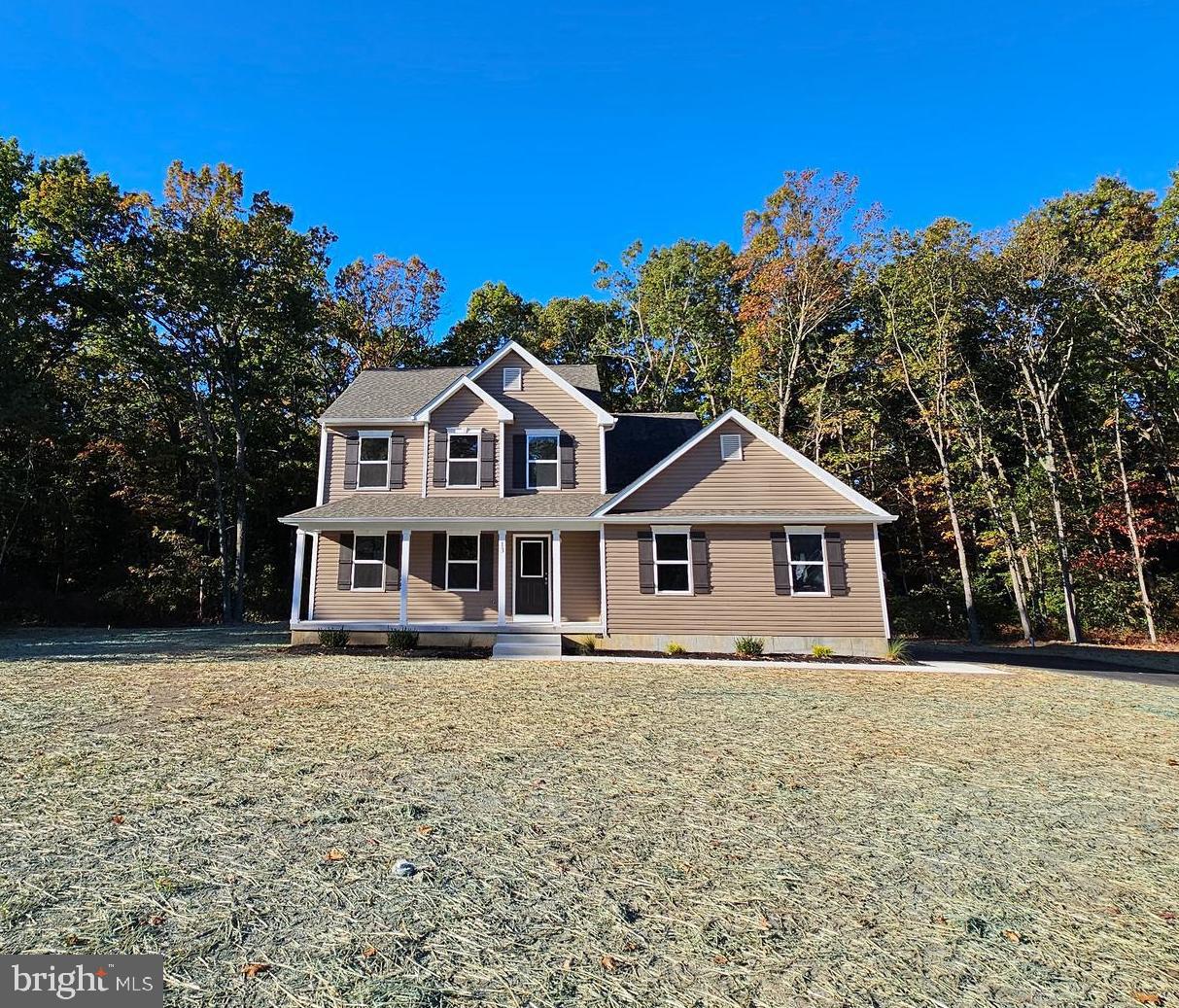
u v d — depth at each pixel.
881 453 23.58
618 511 15.08
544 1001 2.66
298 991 2.69
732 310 31.39
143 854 3.93
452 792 5.13
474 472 16.70
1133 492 21.66
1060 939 3.24
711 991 2.75
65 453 24.42
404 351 29.84
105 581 25.45
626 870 3.87
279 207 25.58
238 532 24.56
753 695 9.46
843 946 3.13
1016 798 5.30
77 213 21.47
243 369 25.78
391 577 16.19
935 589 24.00
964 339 23.25
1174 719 8.33
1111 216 21.19
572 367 20.02
